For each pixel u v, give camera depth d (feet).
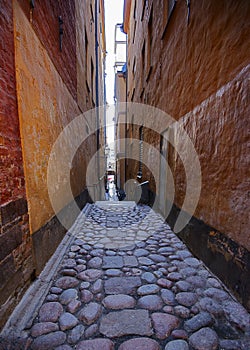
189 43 7.81
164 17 11.69
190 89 7.78
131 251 7.88
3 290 3.99
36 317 4.38
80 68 14.20
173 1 10.46
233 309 4.57
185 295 5.13
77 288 5.45
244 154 4.54
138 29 21.86
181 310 4.61
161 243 8.68
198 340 3.84
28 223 5.28
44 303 4.83
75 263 6.88
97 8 26.89
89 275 6.11
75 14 12.40
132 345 3.77
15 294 4.47
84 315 4.45
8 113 4.45
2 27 4.25
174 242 8.78
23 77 5.16
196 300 4.94
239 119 4.71
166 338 3.91
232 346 3.73
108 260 7.11
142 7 18.81
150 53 16.56
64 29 9.68
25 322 4.21
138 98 22.33
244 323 4.17
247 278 4.46
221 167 5.54
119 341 3.85
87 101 18.02
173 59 9.95
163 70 11.93
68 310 4.61
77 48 13.16
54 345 3.74
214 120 5.91
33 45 5.83
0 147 4.09
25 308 4.53
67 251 7.86
